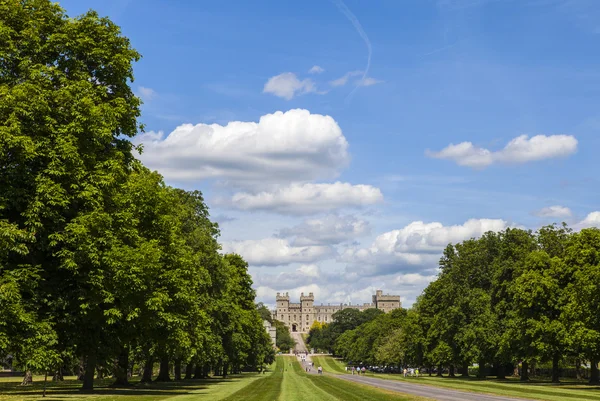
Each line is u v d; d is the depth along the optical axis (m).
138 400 33.84
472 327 89.25
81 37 35.44
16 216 30.69
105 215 31.41
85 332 34.16
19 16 33.59
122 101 36.28
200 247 65.00
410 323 131.38
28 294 30.72
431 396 47.16
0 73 31.47
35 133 30.80
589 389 58.31
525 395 47.62
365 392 53.88
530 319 72.06
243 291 109.12
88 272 32.22
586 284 62.03
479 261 96.50
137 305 35.75
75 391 41.50
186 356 53.88
